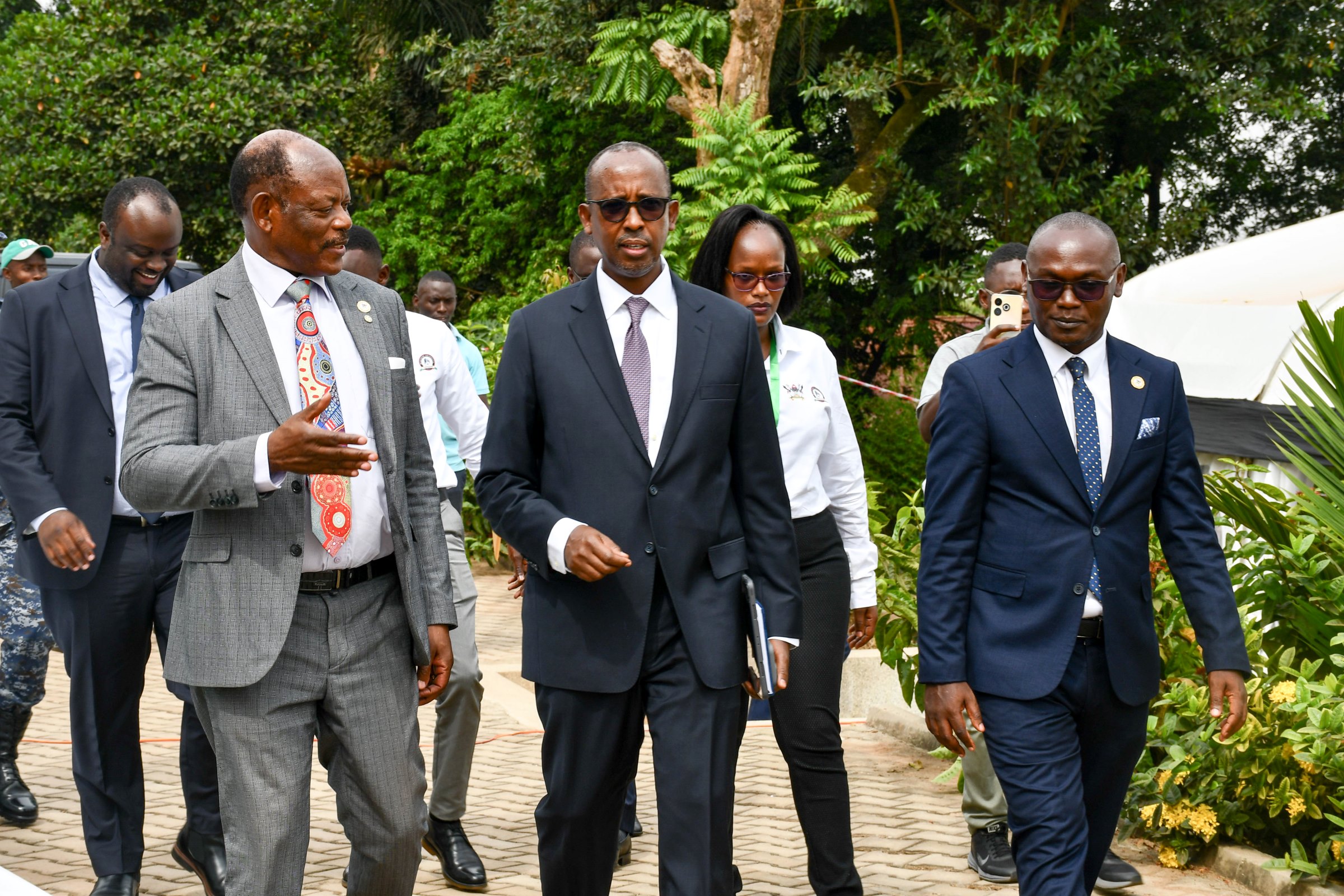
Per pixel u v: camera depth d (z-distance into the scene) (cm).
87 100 1998
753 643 321
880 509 746
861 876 470
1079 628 337
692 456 329
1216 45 1620
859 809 557
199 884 458
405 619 328
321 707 321
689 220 1413
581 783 330
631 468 329
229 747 306
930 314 1753
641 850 507
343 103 2172
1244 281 847
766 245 414
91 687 425
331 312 327
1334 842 438
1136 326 861
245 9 2128
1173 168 1912
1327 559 523
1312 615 518
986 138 1557
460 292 2164
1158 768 478
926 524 353
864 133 1731
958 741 343
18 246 726
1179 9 1590
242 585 305
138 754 437
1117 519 341
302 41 2172
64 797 571
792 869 482
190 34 2081
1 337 425
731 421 338
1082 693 338
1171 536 350
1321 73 1634
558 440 333
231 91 2030
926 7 1702
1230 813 478
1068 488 340
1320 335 498
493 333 1441
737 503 344
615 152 339
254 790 303
